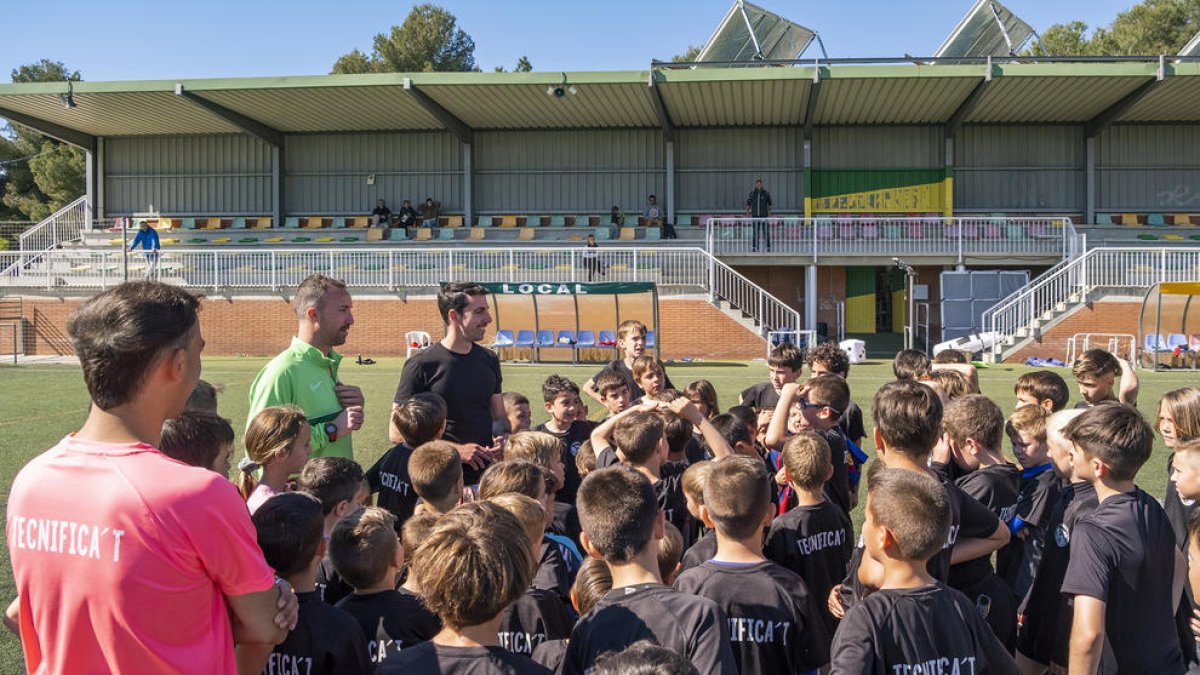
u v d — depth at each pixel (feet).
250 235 103.76
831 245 89.35
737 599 9.95
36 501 6.83
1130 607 9.95
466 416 16.90
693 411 14.42
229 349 85.66
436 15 194.29
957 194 102.01
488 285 70.85
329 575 12.04
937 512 8.83
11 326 87.30
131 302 6.87
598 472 9.70
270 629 7.24
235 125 98.07
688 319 80.79
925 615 8.72
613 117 99.55
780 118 99.14
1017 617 13.01
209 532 6.73
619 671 6.41
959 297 81.87
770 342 78.95
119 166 108.68
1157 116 97.81
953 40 89.15
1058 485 14.35
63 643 6.68
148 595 6.54
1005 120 99.66
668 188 101.81
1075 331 75.82
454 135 106.93
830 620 12.37
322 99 91.15
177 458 10.38
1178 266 76.74
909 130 101.55
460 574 7.88
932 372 20.34
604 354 76.79
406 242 98.58
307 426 12.80
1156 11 164.55
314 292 14.97
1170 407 13.23
